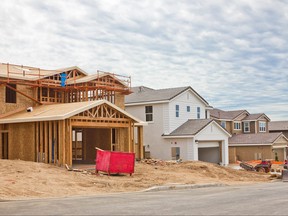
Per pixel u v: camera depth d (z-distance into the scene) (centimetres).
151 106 4109
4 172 2033
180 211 1102
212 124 4100
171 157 3959
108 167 2294
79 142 3625
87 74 3747
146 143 4112
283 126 7262
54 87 3362
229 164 4775
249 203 1298
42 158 2670
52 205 1238
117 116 2934
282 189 1925
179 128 4050
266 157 5156
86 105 2689
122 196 1541
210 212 1084
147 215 1028
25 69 3541
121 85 3850
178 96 4097
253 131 6100
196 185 2084
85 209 1141
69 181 1972
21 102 3175
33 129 2741
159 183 2122
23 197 1500
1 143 2959
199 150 4444
